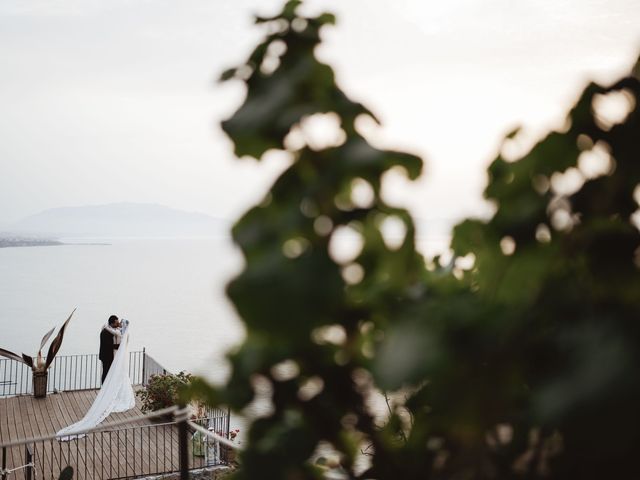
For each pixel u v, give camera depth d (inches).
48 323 2719.0
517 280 28.7
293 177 30.1
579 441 20.9
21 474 426.9
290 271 25.9
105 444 490.9
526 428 27.6
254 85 32.7
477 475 28.4
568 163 29.3
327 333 31.9
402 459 31.9
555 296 26.2
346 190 29.0
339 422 32.6
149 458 438.9
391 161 26.4
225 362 33.4
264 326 25.5
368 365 32.5
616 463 21.5
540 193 30.1
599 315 24.0
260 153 30.9
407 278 30.2
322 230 27.9
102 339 634.8
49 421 562.6
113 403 559.5
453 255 34.1
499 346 25.0
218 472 410.9
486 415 25.4
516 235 29.2
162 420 521.7
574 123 28.3
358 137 28.7
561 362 23.1
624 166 27.6
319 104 30.4
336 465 33.9
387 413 33.4
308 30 33.1
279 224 28.1
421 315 26.4
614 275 26.6
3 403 617.0
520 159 30.7
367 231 29.2
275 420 32.8
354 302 30.8
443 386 25.3
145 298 3661.4
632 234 27.0
